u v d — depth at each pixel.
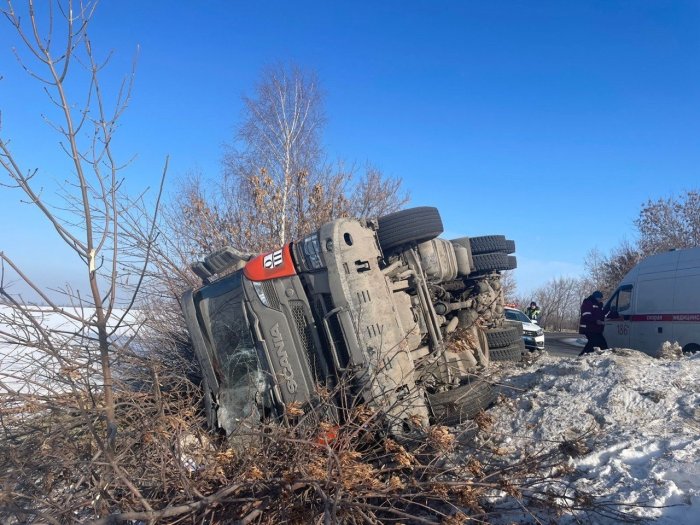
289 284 5.33
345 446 4.23
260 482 3.88
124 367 5.00
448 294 6.78
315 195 12.23
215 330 5.79
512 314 19.11
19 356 4.23
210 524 3.72
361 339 4.85
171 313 8.04
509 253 7.58
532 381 6.29
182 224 10.83
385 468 4.16
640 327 12.23
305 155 17.31
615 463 4.38
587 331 13.55
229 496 3.88
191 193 11.70
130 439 3.91
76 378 3.86
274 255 5.44
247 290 5.55
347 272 4.96
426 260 5.95
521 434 5.13
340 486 3.57
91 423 3.65
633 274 12.67
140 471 3.93
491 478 4.21
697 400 5.20
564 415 5.29
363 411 4.45
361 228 5.14
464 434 5.06
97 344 4.01
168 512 3.32
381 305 4.92
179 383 5.66
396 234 5.34
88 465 3.68
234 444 4.91
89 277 3.59
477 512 3.96
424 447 4.55
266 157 17.14
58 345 4.01
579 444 4.66
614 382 5.69
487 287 7.07
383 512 4.07
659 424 4.96
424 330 5.46
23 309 3.61
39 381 4.12
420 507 4.33
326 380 5.13
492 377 5.56
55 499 3.70
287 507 3.79
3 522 3.52
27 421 4.17
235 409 5.56
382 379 4.73
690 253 11.61
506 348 7.46
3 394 4.09
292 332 5.33
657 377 5.78
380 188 20.41
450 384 5.38
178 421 4.13
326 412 4.87
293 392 5.28
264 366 5.47
